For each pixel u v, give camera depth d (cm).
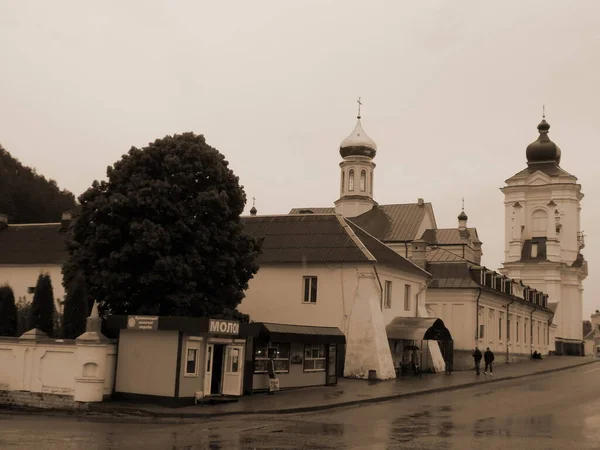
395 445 1695
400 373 4297
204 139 3306
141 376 2608
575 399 3012
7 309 3272
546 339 8494
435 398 3066
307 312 4066
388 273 4225
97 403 2564
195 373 2633
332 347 3531
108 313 3228
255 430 1956
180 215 3084
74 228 3177
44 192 8138
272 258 4172
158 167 3173
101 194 3148
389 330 4153
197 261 3084
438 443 1741
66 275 3212
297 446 1652
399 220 7669
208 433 1880
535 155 10438
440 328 4241
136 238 2998
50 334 3098
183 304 3050
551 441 1805
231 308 3372
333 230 4250
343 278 4025
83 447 1584
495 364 6003
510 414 2428
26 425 2019
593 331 14600
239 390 2848
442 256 5709
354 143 8100
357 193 8094
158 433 1872
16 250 5203
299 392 3123
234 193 3319
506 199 10206
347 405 2738
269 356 3084
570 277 9856
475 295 5394
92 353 2592
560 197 9994
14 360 2759
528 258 9894
